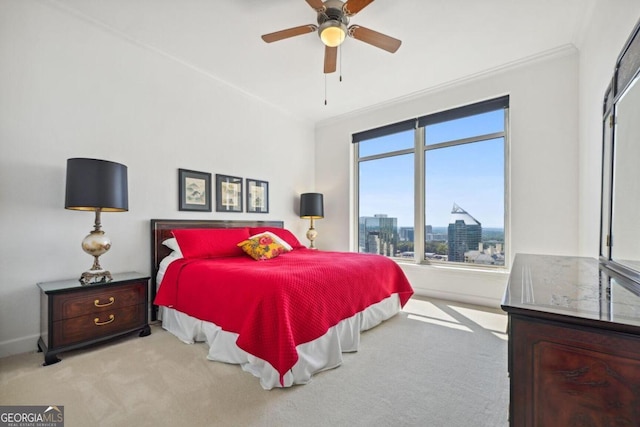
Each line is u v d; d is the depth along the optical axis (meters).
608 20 1.87
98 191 2.09
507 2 2.15
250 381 1.72
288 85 3.53
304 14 2.30
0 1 2.02
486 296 3.24
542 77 2.90
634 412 0.65
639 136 1.28
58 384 1.67
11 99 2.06
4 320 2.02
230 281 1.98
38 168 2.17
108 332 2.20
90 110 2.44
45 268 2.20
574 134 2.73
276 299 1.71
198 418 1.39
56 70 2.26
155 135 2.86
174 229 2.95
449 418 1.41
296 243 3.77
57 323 1.95
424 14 2.28
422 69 3.12
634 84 1.35
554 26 2.42
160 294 2.48
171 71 2.98
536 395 0.75
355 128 4.39
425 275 3.68
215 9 2.25
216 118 3.40
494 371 1.85
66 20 2.31
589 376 0.69
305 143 4.68
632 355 0.65
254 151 3.87
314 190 4.82
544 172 2.88
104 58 2.52
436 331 2.53
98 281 2.20
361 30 2.12
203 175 3.26
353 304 2.21
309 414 1.43
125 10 2.28
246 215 3.74
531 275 1.27
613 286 1.05
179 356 2.03
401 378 1.77
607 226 1.66
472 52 2.80
